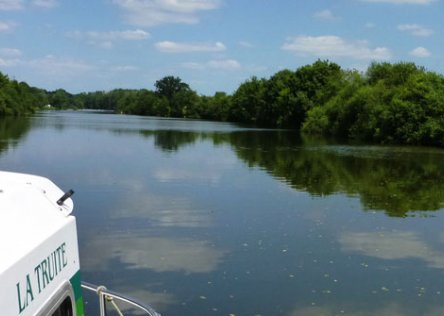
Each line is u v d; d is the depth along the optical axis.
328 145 54.81
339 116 73.75
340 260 13.41
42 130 67.44
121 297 5.13
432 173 31.67
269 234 15.82
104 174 27.45
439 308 10.55
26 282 3.24
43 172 27.67
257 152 43.69
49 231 3.74
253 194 22.70
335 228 16.73
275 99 111.50
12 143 45.03
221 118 144.12
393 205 20.92
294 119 102.06
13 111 121.50
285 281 11.83
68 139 52.22
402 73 70.62
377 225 17.33
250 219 17.75
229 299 10.79
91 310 10.03
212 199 21.22
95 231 15.70
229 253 13.79
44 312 3.47
